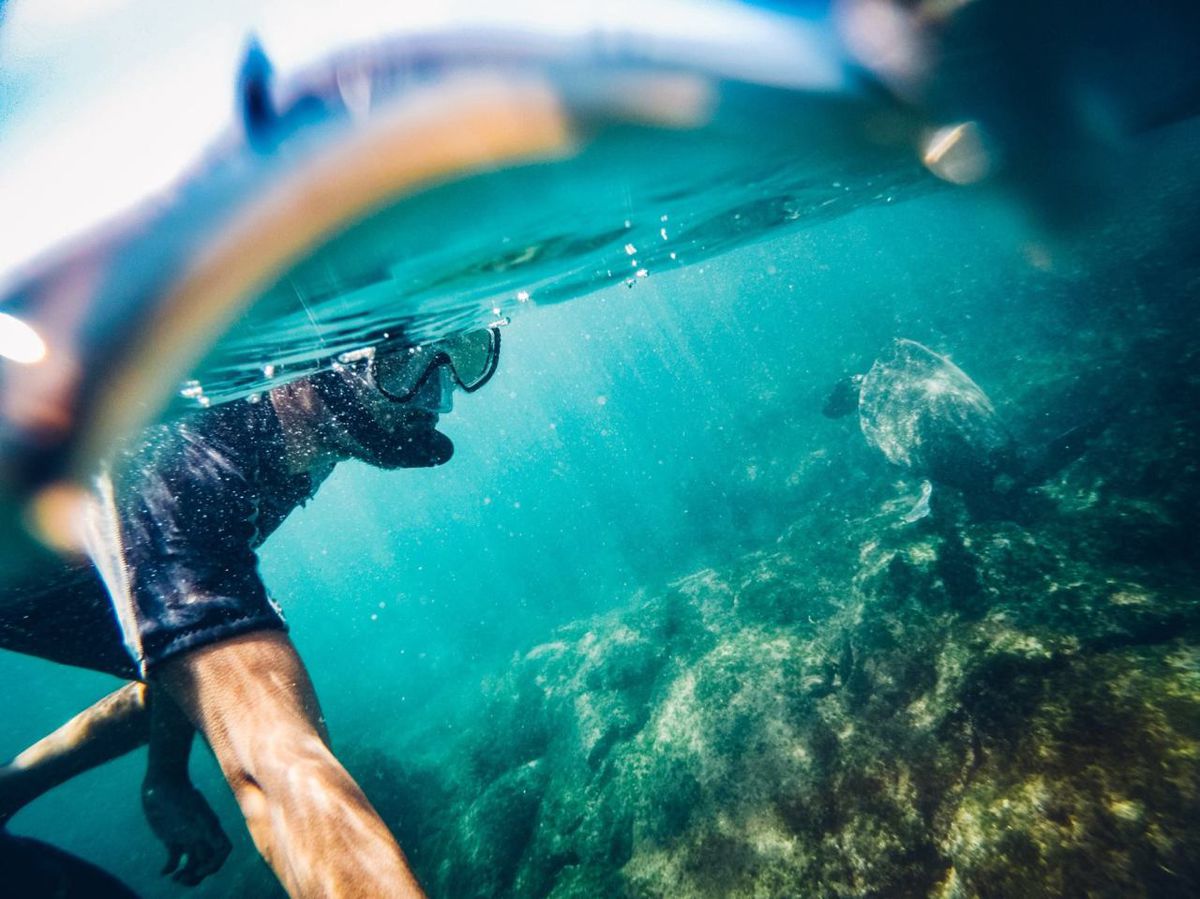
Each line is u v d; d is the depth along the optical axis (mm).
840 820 5160
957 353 14602
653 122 1145
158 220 1041
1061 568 5672
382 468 2404
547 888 6770
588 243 2678
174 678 1247
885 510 9227
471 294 2551
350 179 1067
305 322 1826
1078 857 3555
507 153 1113
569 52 925
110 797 26656
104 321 1161
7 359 1107
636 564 20109
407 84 922
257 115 924
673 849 6035
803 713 6289
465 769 11945
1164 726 3723
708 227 3721
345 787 1144
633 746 7699
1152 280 11078
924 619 6094
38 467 1279
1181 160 13875
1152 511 5785
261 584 1507
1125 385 8906
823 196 4242
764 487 16719
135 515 1407
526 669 13875
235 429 1789
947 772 4754
